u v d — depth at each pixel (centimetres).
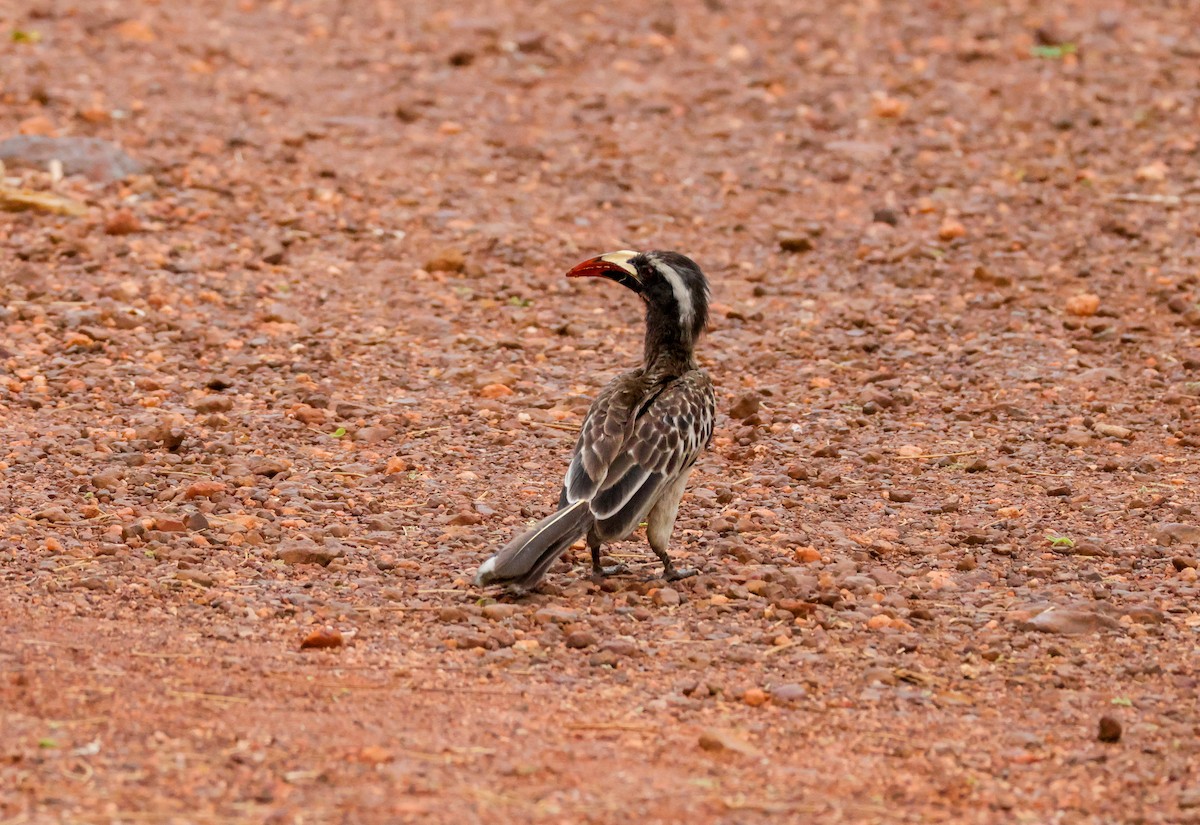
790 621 1240
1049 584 1336
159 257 2239
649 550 1410
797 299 2264
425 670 1115
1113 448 1738
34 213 2359
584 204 2602
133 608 1196
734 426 1789
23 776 902
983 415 1847
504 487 1554
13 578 1240
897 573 1353
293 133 2844
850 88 3209
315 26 3591
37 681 1040
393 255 2355
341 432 1702
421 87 3178
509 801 912
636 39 3525
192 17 3606
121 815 867
